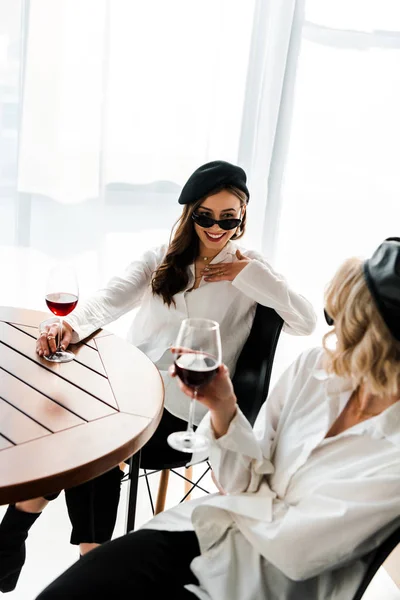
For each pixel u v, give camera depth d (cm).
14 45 279
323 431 140
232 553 137
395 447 129
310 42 323
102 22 281
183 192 219
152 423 152
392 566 231
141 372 177
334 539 125
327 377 145
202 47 300
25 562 224
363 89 336
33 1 271
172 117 307
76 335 193
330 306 135
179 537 148
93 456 136
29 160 291
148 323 232
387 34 329
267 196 339
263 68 312
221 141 318
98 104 292
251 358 222
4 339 187
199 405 217
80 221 308
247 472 146
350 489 126
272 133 320
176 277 224
